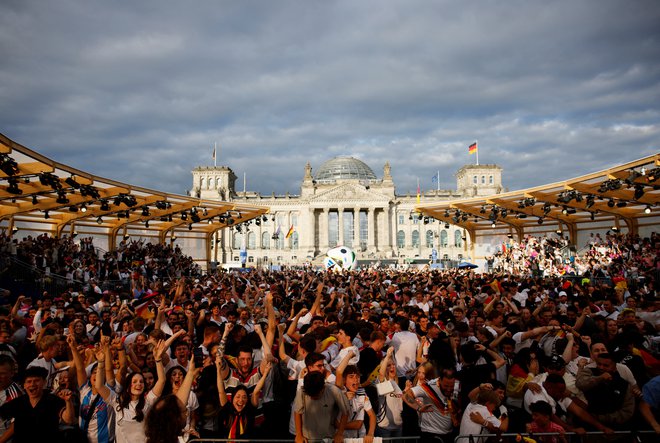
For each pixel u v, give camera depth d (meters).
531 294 20.78
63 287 30.69
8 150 22.72
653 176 28.81
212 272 57.03
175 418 6.16
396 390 9.48
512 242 53.75
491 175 151.12
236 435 8.62
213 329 11.15
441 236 145.62
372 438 7.97
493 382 9.15
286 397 10.84
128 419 8.25
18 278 29.17
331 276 38.97
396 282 36.03
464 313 16.66
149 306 14.97
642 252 36.16
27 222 39.47
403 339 11.88
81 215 40.84
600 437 8.41
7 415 7.82
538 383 9.38
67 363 10.67
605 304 16.20
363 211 145.25
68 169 28.67
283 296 22.89
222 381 9.02
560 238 49.16
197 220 48.78
